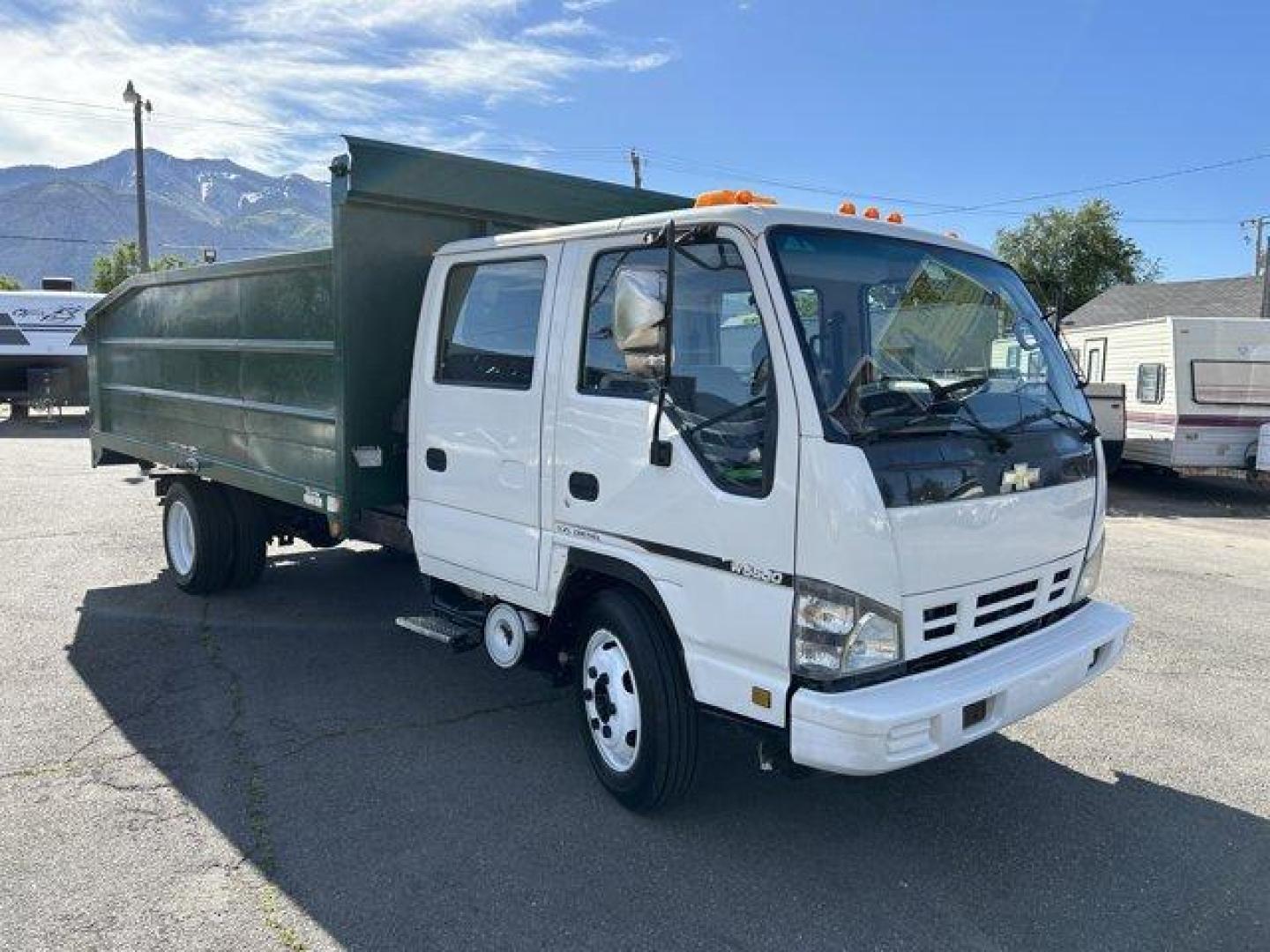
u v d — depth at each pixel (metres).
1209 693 5.51
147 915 3.18
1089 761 4.55
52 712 4.87
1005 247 39.62
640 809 3.87
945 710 3.11
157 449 7.14
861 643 3.11
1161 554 9.78
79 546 8.86
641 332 3.28
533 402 4.13
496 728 4.77
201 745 4.51
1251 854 3.73
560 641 4.35
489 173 5.00
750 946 3.10
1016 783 4.30
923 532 3.20
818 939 3.14
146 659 5.69
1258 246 33.62
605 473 3.81
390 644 6.02
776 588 3.21
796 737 3.14
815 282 3.36
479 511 4.46
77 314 24.00
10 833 3.68
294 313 5.27
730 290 3.40
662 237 3.57
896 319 3.57
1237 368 14.34
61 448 17.72
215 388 6.22
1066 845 3.77
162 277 6.68
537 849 3.64
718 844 3.71
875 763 3.01
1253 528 11.75
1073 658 3.62
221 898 3.29
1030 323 4.22
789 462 3.16
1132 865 3.64
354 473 4.98
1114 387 14.17
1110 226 37.81
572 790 4.12
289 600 6.96
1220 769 4.49
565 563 4.02
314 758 4.39
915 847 3.73
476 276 4.49
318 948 3.04
